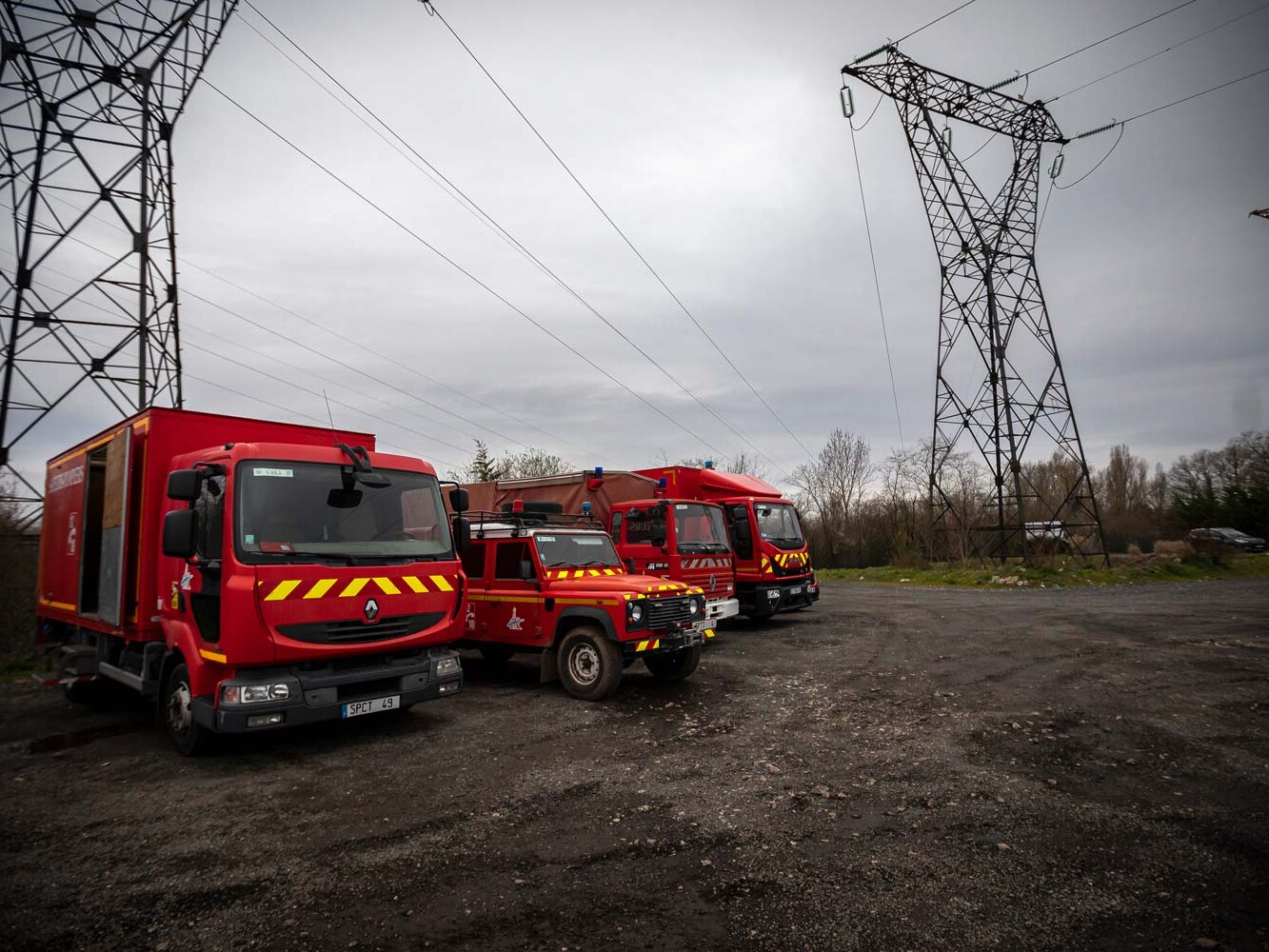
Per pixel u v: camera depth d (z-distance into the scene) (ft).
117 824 15.55
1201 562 81.20
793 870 12.84
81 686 27.71
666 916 11.33
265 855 13.87
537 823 15.29
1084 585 70.38
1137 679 27.81
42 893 12.44
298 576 19.48
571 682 27.86
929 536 93.61
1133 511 142.31
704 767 18.86
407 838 14.58
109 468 25.36
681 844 14.05
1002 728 21.74
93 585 26.35
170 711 21.72
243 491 19.74
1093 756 18.92
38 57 48.44
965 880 12.35
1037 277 85.35
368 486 22.17
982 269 86.89
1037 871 12.60
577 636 27.81
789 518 50.47
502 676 32.76
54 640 31.01
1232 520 118.93
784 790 16.99
